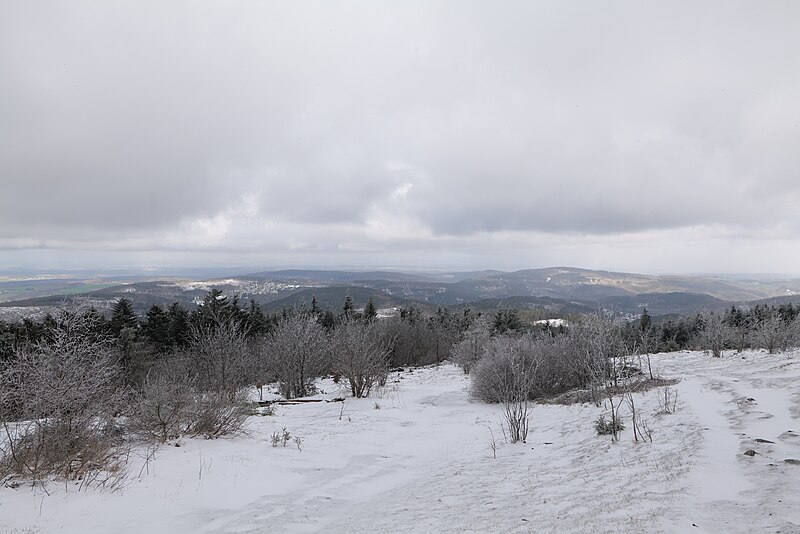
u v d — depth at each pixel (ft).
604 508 16.11
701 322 125.29
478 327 100.07
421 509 18.94
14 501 18.61
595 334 57.00
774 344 73.26
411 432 39.52
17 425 23.47
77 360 27.02
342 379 67.26
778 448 20.34
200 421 32.17
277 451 30.30
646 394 43.65
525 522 15.81
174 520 17.83
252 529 17.06
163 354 108.58
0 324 54.75
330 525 17.56
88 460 23.48
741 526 12.82
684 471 18.92
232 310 131.64
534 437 34.71
